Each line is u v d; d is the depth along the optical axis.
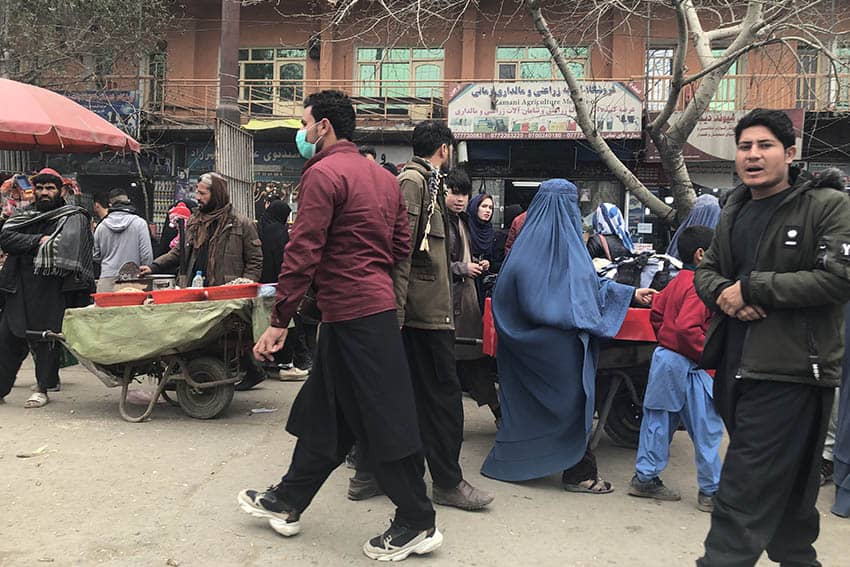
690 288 3.69
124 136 7.49
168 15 14.23
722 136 12.32
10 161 13.55
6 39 11.95
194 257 5.73
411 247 3.24
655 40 13.66
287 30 15.19
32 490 3.62
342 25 14.49
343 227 2.89
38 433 4.63
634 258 5.03
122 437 4.60
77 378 6.61
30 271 5.30
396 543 2.98
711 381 3.72
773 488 2.35
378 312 2.89
